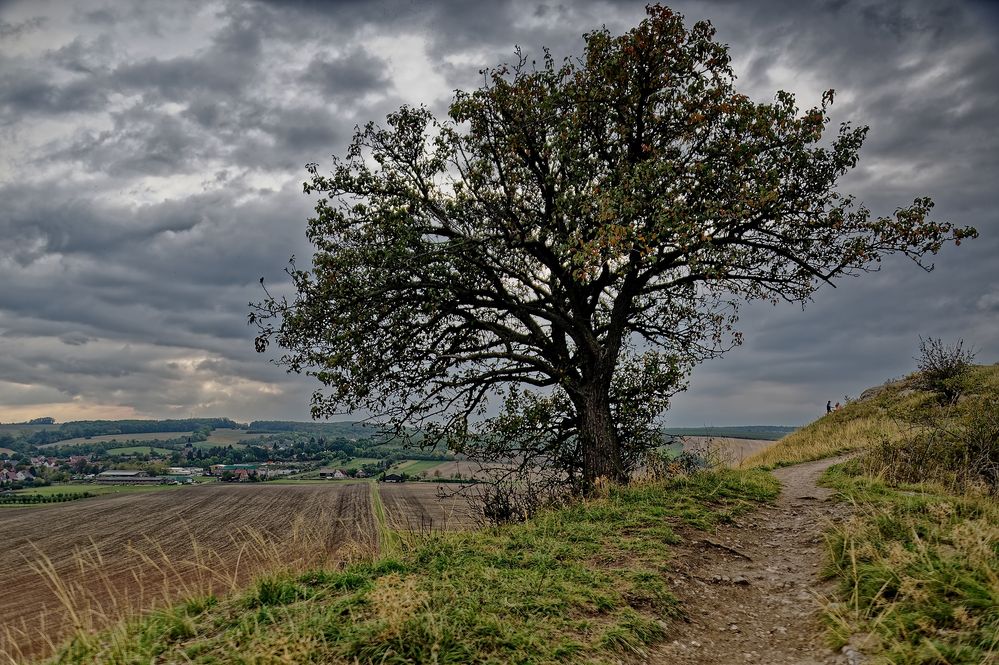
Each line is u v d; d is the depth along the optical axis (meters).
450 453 17.70
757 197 13.23
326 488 64.69
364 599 5.95
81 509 52.56
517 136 15.42
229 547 29.58
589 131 16.05
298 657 4.74
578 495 13.34
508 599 6.23
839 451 19.16
